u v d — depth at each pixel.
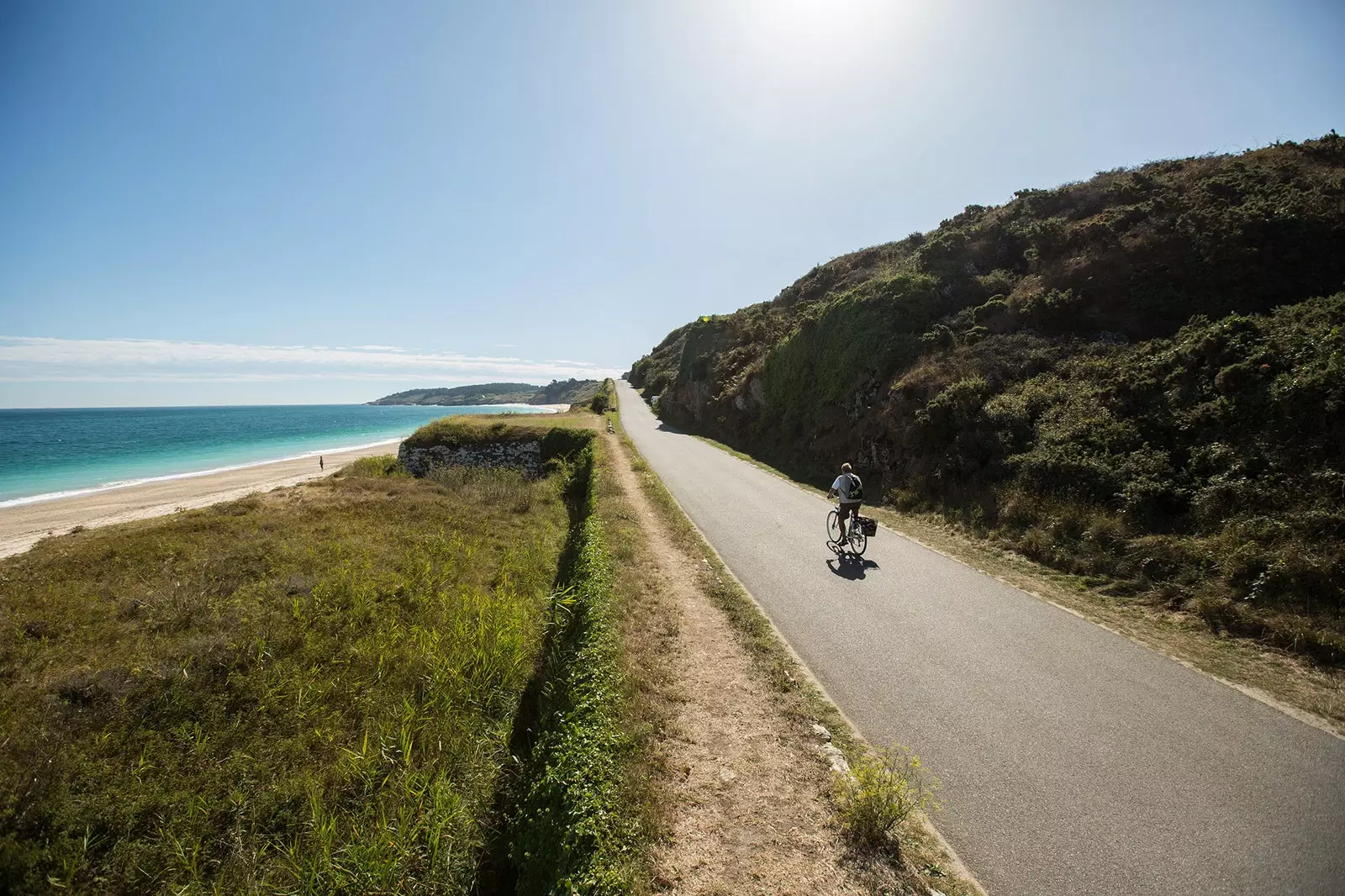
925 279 23.42
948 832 4.44
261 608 10.59
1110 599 9.06
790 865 4.11
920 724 5.85
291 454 59.62
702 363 43.12
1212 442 10.66
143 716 7.44
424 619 10.52
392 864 5.09
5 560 14.93
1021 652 7.33
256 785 6.50
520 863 4.69
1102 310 17.69
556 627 9.06
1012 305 20.17
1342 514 8.09
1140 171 25.70
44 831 5.70
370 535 16.00
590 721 5.52
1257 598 7.89
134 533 15.88
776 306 43.34
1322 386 9.64
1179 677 6.64
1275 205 17.22
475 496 21.48
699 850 4.25
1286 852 4.18
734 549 12.12
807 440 24.25
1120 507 10.85
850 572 10.65
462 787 6.23
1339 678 6.41
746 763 5.28
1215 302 15.67
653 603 8.95
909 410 18.00
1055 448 12.84
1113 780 4.97
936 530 13.47
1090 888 3.93
